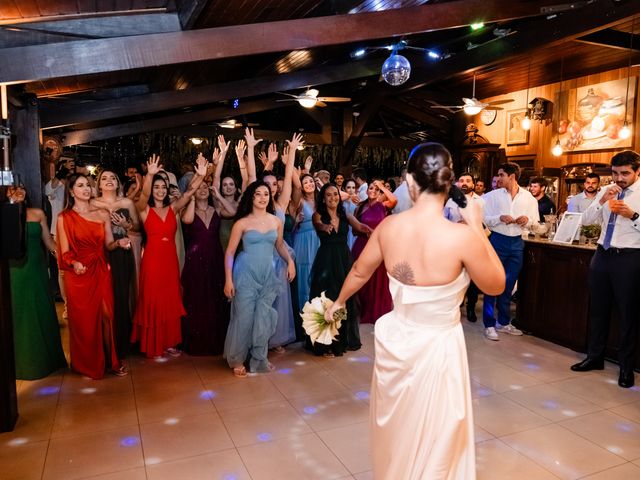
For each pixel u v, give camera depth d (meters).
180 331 4.14
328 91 10.59
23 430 2.85
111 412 3.08
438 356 1.65
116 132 8.59
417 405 1.64
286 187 4.24
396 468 1.67
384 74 5.43
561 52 8.01
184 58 3.96
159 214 3.99
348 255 4.24
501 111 10.48
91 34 3.83
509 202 4.69
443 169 1.64
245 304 3.64
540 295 4.64
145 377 3.67
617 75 8.29
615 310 4.03
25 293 3.57
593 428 2.91
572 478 2.40
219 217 4.30
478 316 5.43
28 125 4.77
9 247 2.61
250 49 4.14
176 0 3.82
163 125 8.97
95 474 2.40
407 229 1.69
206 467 2.46
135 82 6.57
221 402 3.23
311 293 4.18
